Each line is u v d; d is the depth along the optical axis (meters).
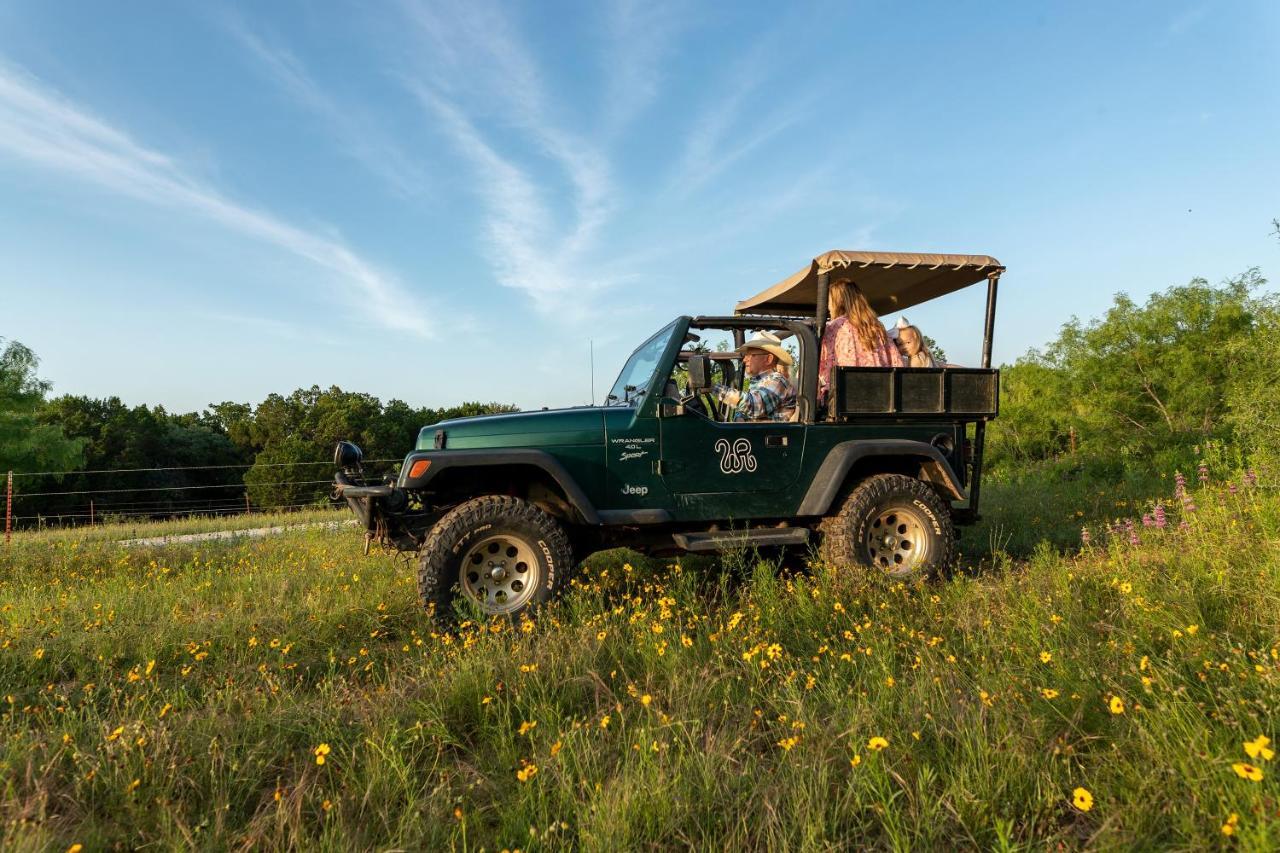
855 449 4.91
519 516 4.18
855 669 3.04
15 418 25.27
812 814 1.95
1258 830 1.65
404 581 5.22
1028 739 2.22
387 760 2.35
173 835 2.01
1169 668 2.53
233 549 8.33
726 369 5.74
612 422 4.59
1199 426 10.98
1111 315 12.01
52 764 2.37
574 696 2.97
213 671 3.60
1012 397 15.57
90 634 4.06
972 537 6.39
